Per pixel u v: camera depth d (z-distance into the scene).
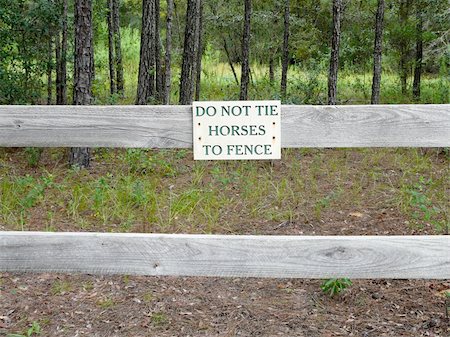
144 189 7.49
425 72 20.11
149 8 14.52
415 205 7.31
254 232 6.50
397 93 17.47
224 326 4.28
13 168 9.27
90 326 4.24
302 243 2.78
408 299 4.74
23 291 4.79
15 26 11.70
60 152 10.31
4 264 2.85
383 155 10.34
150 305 4.60
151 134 2.81
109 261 2.84
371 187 8.41
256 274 2.81
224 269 2.82
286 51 15.73
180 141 2.81
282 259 2.79
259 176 8.77
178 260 2.83
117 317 4.39
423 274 2.77
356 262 2.78
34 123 2.82
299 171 9.20
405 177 8.96
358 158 10.23
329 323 4.33
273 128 2.75
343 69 19.11
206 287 5.02
